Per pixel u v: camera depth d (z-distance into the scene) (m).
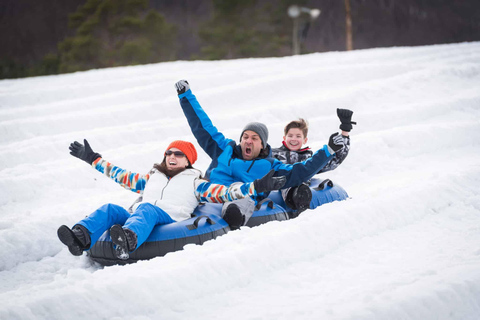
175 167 15.54
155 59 145.12
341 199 18.12
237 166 17.20
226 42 156.38
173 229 14.20
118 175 15.94
